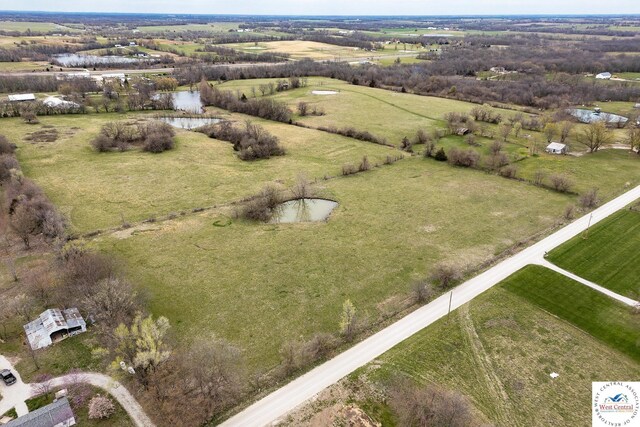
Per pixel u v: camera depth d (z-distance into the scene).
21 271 60.03
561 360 45.53
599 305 54.09
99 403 38.56
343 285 58.06
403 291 56.94
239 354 46.03
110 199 83.06
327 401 40.41
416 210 79.88
